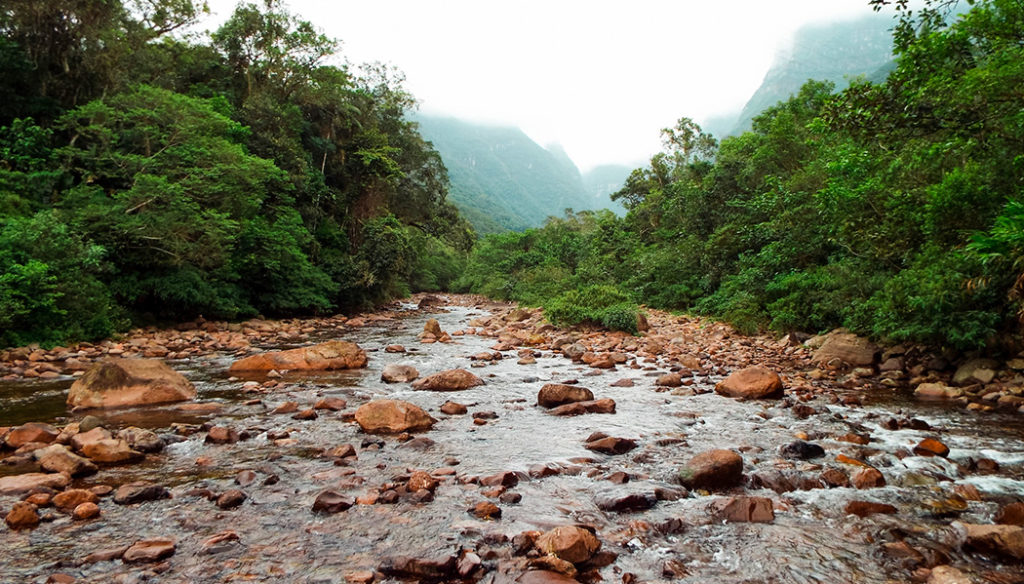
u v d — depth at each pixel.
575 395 7.39
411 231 38.09
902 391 8.67
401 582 2.95
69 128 19.09
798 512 3.96
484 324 20.73
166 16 26.66
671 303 23.84
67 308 13.48
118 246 16.34
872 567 3.16
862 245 12.77
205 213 17.62
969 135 8.89
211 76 29.06
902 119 8.70
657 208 36.19
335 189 33.06
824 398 8.08
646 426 6.39
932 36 8.41
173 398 7.52
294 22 31.33
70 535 3.43
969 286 8.31
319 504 3.87
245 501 4.03
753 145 27.47
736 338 15.20
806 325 14.41
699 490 4.36
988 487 4.46
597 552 3.22
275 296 22.94
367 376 9.87
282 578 2.94
